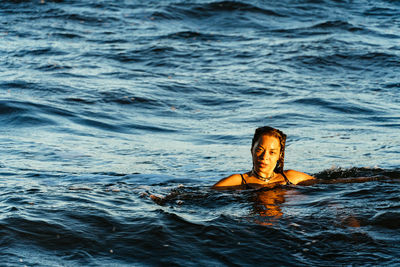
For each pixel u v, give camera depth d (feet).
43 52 83.10
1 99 50.11
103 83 63.62
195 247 14.66
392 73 73.36
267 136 22.93
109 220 16.81
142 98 56.90
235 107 55.06
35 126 41.96
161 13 115.65
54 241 14.85
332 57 81.25
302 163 30.01
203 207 19.08
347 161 30.30
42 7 119.34
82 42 92.17
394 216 17.56
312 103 55.67
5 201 19.08
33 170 27.09
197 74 71.41
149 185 24.30
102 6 122.31
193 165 30.19
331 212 18.16
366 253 14.35
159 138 40.63
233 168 29.37
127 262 13.58
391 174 26.09
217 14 116.88
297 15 116.78
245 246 14.78
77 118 46.37
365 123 46.19
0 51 82.94
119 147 35.91
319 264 13.62
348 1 130.82
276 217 17.57
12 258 13.55
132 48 87.40
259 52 85.40
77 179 25.13
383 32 100.12
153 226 16.19
